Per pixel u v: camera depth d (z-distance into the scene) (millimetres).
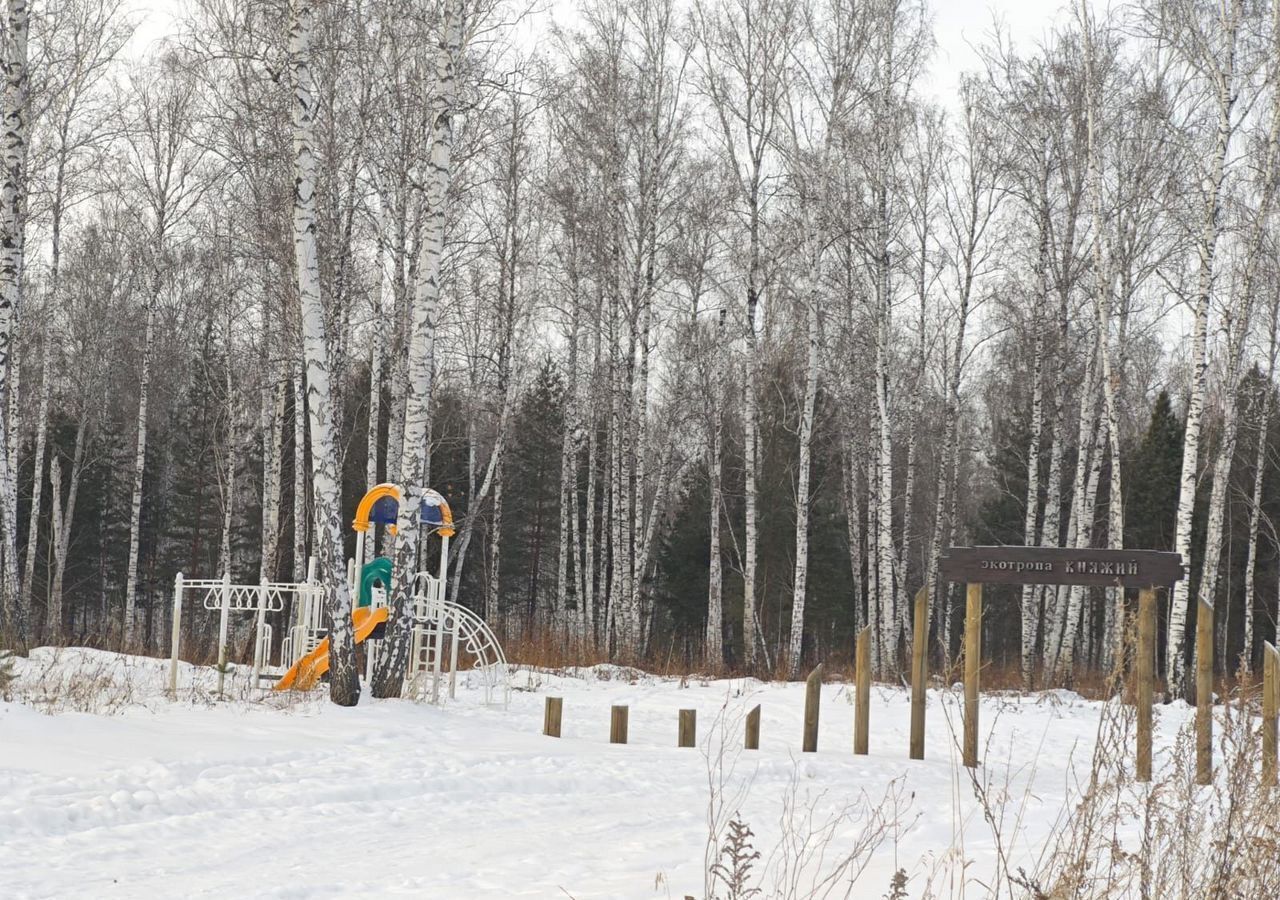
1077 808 5699
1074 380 31062
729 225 28828
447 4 15312
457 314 27938
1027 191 28406
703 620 44375
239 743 10398
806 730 12891
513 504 45375
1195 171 23672
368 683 15773
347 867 6832
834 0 26609
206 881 6387
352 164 23875
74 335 39469
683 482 44969
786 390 39875
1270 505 43344
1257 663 39625
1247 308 24016
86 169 30875
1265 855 4992
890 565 25953
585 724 15352
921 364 31578
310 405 14109
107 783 8438
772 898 5973
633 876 6594
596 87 28797
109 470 46844
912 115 27531
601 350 32531
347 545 36719
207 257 30906
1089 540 27578
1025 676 26453
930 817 9070
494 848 7461
